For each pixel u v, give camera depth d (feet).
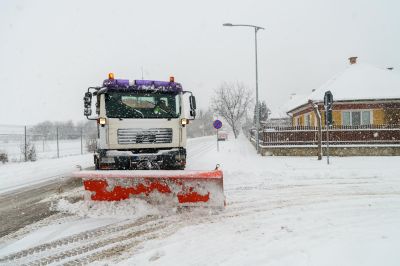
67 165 52.47
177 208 20.63
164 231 17.34
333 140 60.85
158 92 29.89
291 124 121.70
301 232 16.69
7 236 17.20
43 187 32.78
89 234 17.20
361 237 15.53
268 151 61.41
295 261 12.92
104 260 13.96
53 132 95.71
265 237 16.02
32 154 67.05
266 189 28.63
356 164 44.80
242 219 19.27
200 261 13.39
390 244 14.28
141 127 29.01
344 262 12.54
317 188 28.86
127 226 18.30
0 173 45.01
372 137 60.18
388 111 71.82
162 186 20.18
